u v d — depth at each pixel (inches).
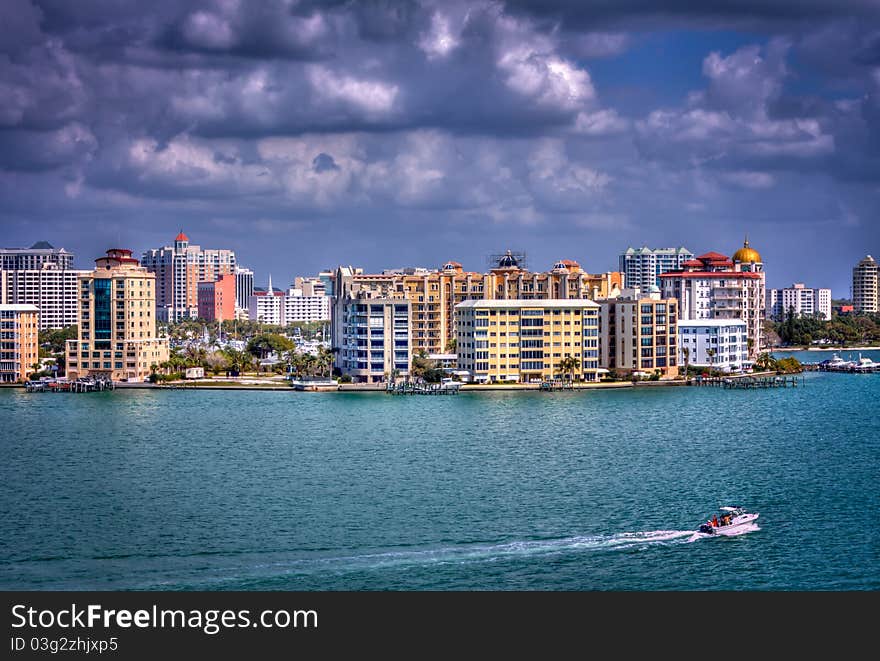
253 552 7190.0
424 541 7421.3
